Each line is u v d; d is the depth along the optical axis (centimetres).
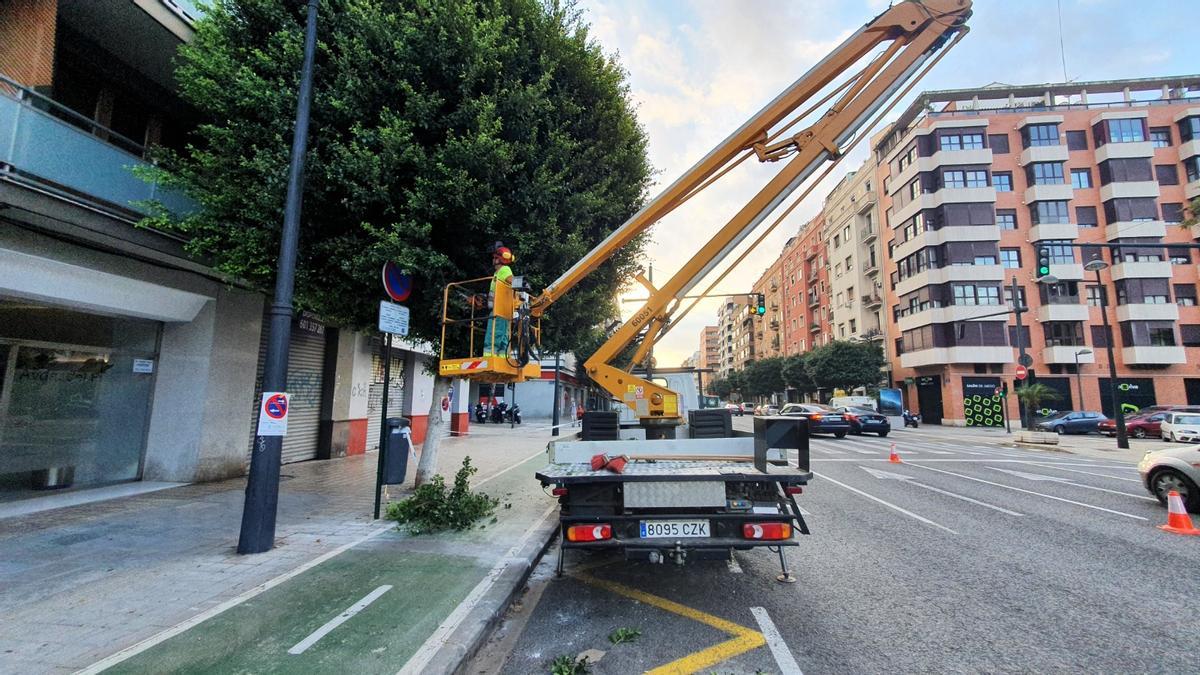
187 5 780
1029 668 322
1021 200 3775
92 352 768
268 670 295
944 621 390
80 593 401
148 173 623
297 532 582
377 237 615
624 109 843
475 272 717
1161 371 3522
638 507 422
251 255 612
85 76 797
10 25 650
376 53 639
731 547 407
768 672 316
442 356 579
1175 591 451
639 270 937
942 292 3681
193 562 475
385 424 656
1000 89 4062
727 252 651
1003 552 568
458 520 614
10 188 549
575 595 447
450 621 361
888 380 4306
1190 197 3638
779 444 436
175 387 862
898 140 4297
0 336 654
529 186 673
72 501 698
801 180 655
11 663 297
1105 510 785
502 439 1845
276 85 621
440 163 600
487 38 619
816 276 5878
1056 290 3609
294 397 1086
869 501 852
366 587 421
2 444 664
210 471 863
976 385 3575
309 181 607
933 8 676
